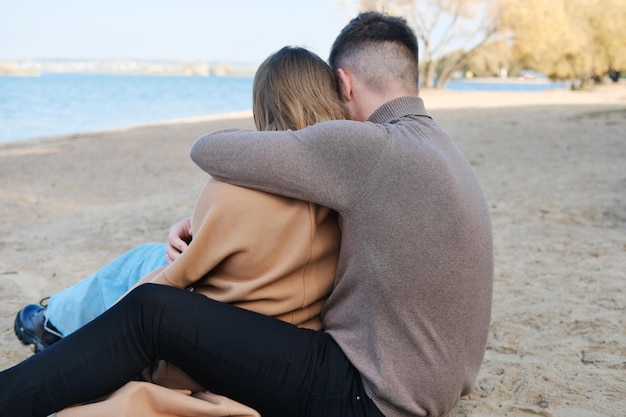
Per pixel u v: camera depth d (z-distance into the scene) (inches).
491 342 109.7
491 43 1625.2
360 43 73.4
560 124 587.2
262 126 76.6
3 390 62.7
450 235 64.6
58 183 328.5
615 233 184.2
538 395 90.2
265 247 68.1
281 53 75.9
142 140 576.1
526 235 185.6
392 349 64.6
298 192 65.3
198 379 68.1
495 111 807.7
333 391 65.4
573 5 1630.2
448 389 66.2
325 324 70.6
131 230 211.3
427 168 64.6
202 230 67.7
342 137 64.1
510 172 311.3
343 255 67.0
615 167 314.5
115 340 64.8
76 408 64.2
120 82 4296.3
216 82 4763.8
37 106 1472.7
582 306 124.5
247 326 66.5
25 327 94.2
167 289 66.2
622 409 85.2
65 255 179.9
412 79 73.9
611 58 1636.3
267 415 67.9
